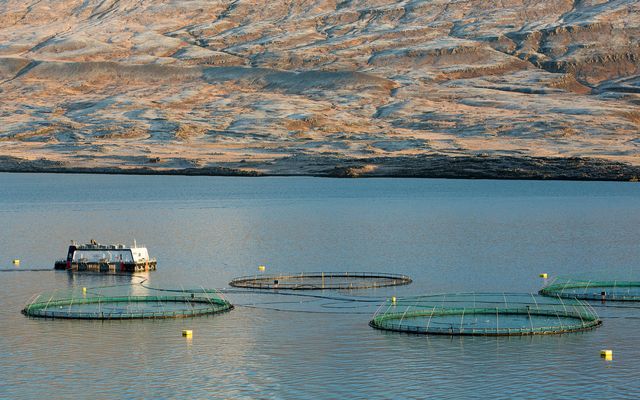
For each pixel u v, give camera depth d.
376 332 117.44
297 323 122.94
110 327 120.75
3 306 135.25
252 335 116.19
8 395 94.12
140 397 93.31
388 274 167.50
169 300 139.38
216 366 103.12
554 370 100.62
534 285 156.00
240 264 182.12
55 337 115.62
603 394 93.19
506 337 114.62
